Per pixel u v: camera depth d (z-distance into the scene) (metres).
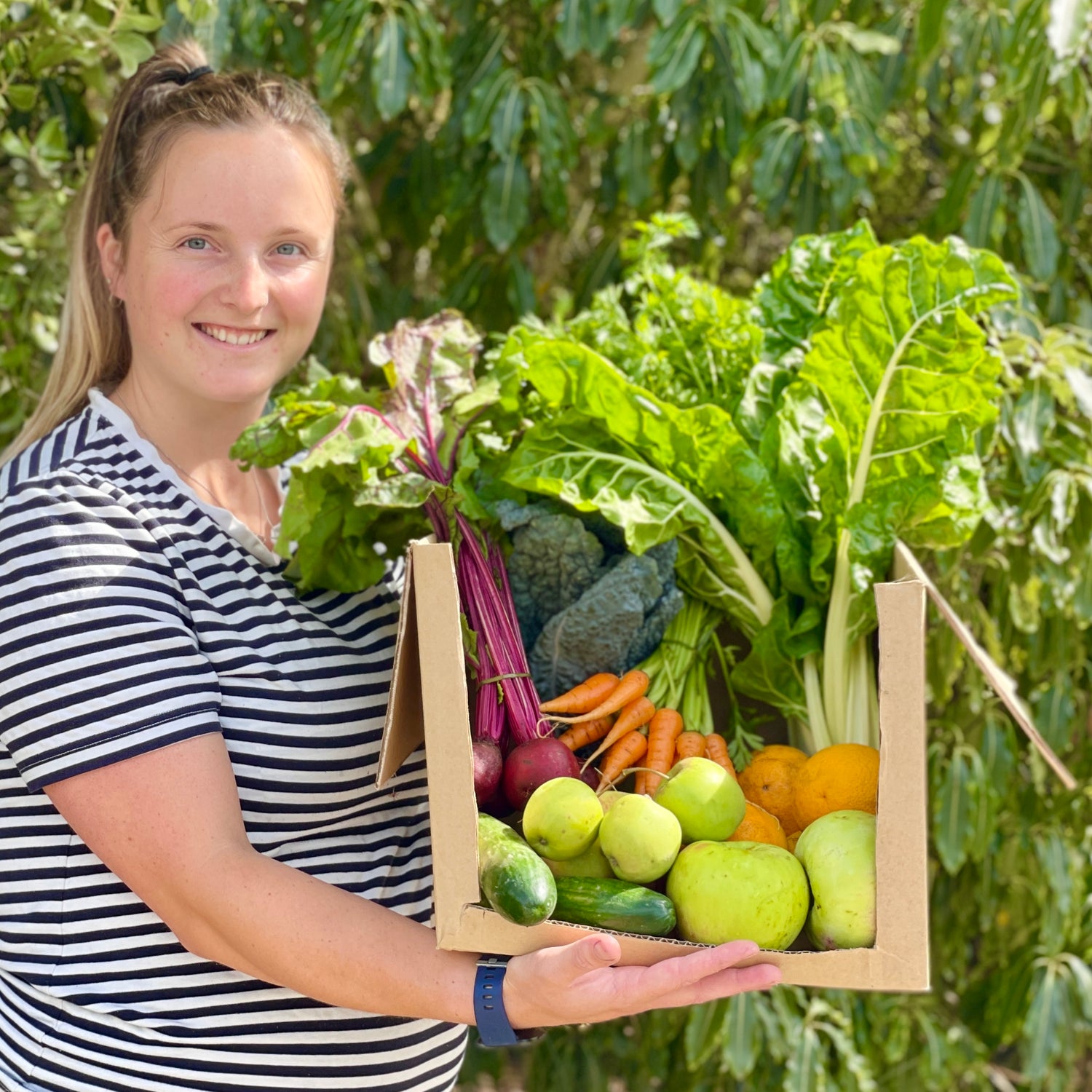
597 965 0.92
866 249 1.44
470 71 2.44
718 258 2.80
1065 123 2.57
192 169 1.18
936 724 2.53
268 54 2.49
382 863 1.25
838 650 1.23
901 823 0.94
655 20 2.56
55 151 2.08
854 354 1.26
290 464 1.21
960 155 2.78
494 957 1.01
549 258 2.89
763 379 1.39
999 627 2.47
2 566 1.06
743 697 1.37
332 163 1.30
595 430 1.29
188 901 1.02
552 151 2.38
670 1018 2.56
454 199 2.48
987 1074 2.78
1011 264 2.52
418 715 1.17
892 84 2.46
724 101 2.38
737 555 1.26
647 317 1.57
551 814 1.00
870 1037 2.70
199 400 1.28
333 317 2.46
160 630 1.06
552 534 1.22
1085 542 2.19
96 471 1.17
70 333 1.35
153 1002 1.13
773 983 0.95
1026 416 2.03
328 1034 1.18
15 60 1.86
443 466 1.30
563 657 1.23
